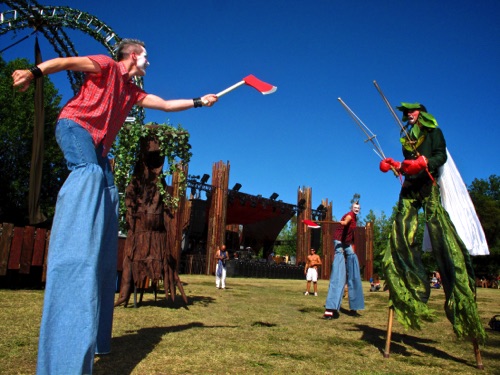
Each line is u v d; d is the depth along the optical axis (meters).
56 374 2.01
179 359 2.88
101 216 2.31
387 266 3.51
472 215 3.69
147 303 6.54
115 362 2.72
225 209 27.69
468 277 3.36
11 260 7.66
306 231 33.19
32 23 8.16
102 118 2.52
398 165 3.70
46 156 23.23
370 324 5.37
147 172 6.46
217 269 12.14
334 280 5.96
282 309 6.70
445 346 4.05
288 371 2.77
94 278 2.17
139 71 2.87
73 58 2.39
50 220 22.61
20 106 23.23
